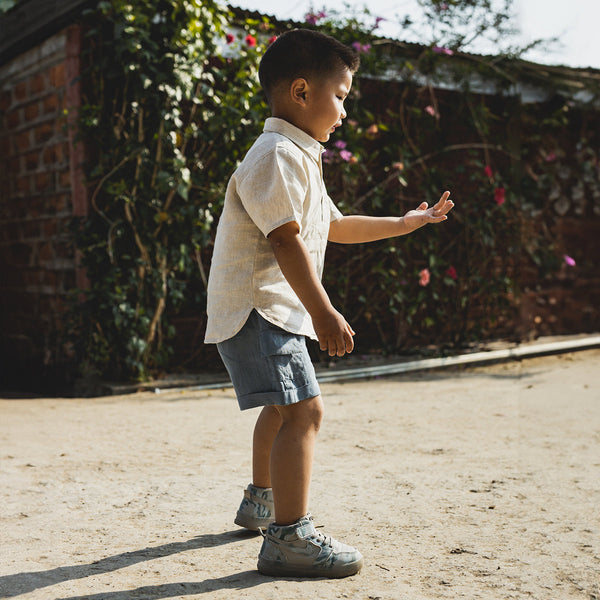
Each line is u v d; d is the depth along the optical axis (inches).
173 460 124.4
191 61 209.3
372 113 269.1
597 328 299.3
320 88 79.9
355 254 264.4
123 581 74.2
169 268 217.3
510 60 269.3
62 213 230.2
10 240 260.7
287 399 76.0
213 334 80.3
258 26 235.6
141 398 195.8
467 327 295.3
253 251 78.3
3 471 116.4
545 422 146.7
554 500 100.2
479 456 125.1
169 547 84.4
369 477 112.2
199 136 218.7
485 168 285.4
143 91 205.8
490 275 298.0
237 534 88.9
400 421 156.9
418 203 282.2
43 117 237.6
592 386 169.3
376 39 262.7
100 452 129.9
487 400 183.2
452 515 94.3
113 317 208.1
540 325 303.7
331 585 73.1
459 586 72.3
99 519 94.0
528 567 77.0
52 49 227.1
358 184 265.1
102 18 209.0
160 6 207.8
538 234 300.0
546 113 289.9
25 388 220.2
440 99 287.0
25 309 253.0
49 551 82.9
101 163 211.2
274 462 76.9
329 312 73.9
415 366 245.4
